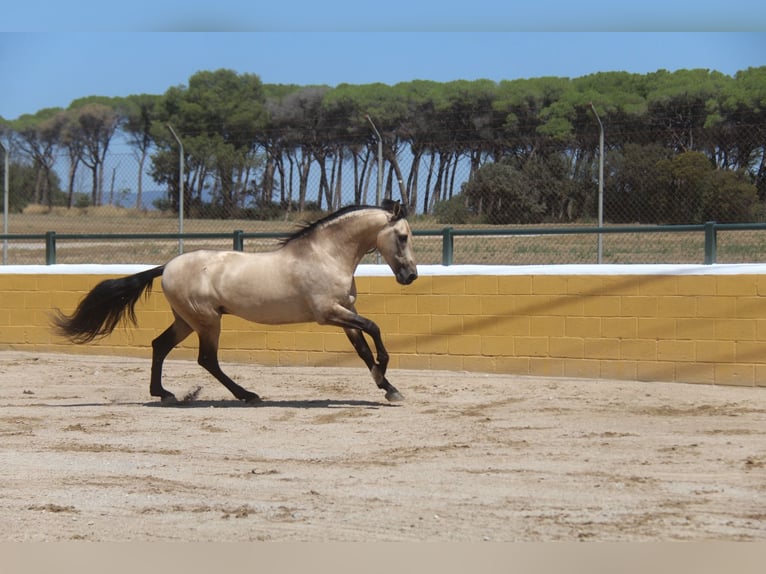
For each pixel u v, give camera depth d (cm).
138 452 860
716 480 732
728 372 1211
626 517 633
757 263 1245
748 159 1888
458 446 869
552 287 1302
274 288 1117
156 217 2205
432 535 599
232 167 2072
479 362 1344
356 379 1323
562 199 1756
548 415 1034
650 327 1250
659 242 1419
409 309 1383
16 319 1634
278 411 1084
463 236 1495
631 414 1035
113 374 1409
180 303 1143
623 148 1791
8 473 777
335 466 795
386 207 1123
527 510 653
